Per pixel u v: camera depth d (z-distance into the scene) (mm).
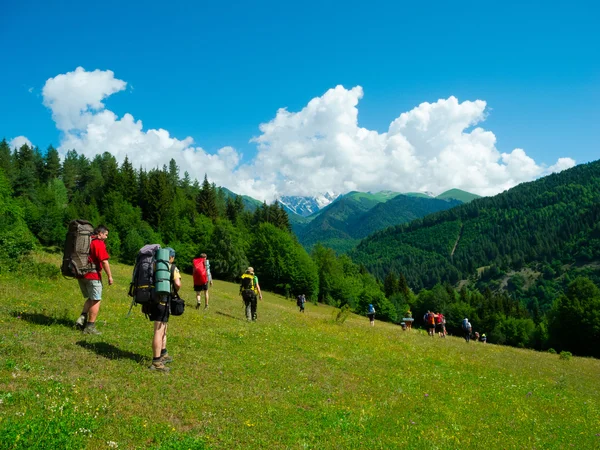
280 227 143250
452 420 9492
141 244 91062
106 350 8719
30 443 4445
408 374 13383
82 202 137250
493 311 151625
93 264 9734
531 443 9109
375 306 121125
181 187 182875
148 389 7113
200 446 5363
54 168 156125
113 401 6293
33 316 10188
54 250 94500
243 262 98625
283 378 9742
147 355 9039
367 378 11578
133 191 129875
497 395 13312
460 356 20734
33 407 5402
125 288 21312
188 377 8258
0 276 15477
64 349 8164
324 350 14289
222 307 22906
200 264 19547
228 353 10867
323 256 124625
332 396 9242
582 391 18625
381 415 8656
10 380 6176
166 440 5395
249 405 7480
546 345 98625
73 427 5062
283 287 100688
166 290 8125
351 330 22156
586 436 10766
